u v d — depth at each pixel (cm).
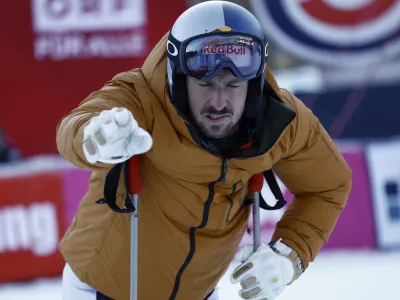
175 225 608
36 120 1866
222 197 605
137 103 571
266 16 1966
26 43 1848
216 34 546
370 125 1914
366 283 1228
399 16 1947
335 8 1959
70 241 659
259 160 596
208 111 555
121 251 626
